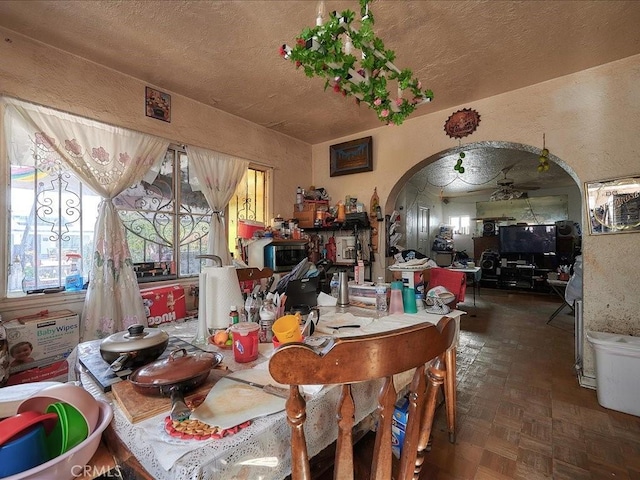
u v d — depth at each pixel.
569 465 1.47
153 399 0.75
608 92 2.19
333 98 2.70
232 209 3.17
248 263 3.03
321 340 1.20
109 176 2.19
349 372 0.58
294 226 3.41
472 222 8.09
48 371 1.79
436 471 1.42
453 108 2.91
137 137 2.35
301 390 0.81
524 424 1.79
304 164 3.92
